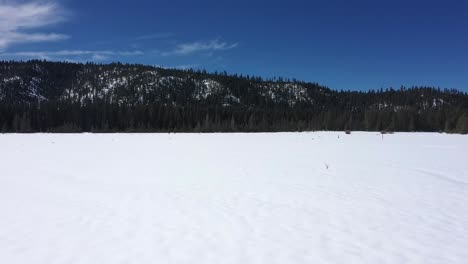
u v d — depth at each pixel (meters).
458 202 9.22
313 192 10.39
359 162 17.84
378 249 5.93
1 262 5.28
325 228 7.00
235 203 8.98
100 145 29.42
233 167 15.83
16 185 11.27
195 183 11.78
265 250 5.84
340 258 5.55
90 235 6.48
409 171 14.71
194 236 6.48
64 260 5.36
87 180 12.28
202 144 31.31
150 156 20.62
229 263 5.31
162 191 10.42
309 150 25.00
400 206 8.77
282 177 13.10
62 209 8.27
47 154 21.39
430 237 6.53
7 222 7.23
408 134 51.59
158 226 7.04
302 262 5.38
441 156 20.78
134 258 5.45
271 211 8.23
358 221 7.48
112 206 8.58
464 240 6.39
